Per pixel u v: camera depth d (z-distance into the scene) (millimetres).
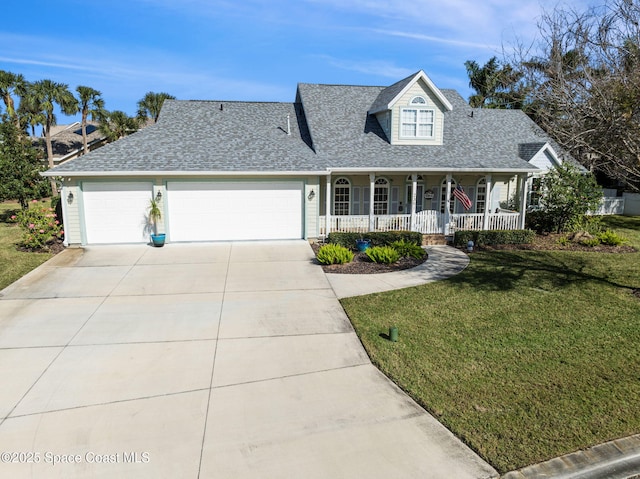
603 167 11641
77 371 6914
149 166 15453
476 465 4797
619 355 7445
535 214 19875
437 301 10305
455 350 7676
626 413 5719
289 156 17203
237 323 8977
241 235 16594
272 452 5027
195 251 15047
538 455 4926
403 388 6438
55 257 14055
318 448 5102
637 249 16281
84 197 15422
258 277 12188
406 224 18141
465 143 20141
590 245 16797
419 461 4867
